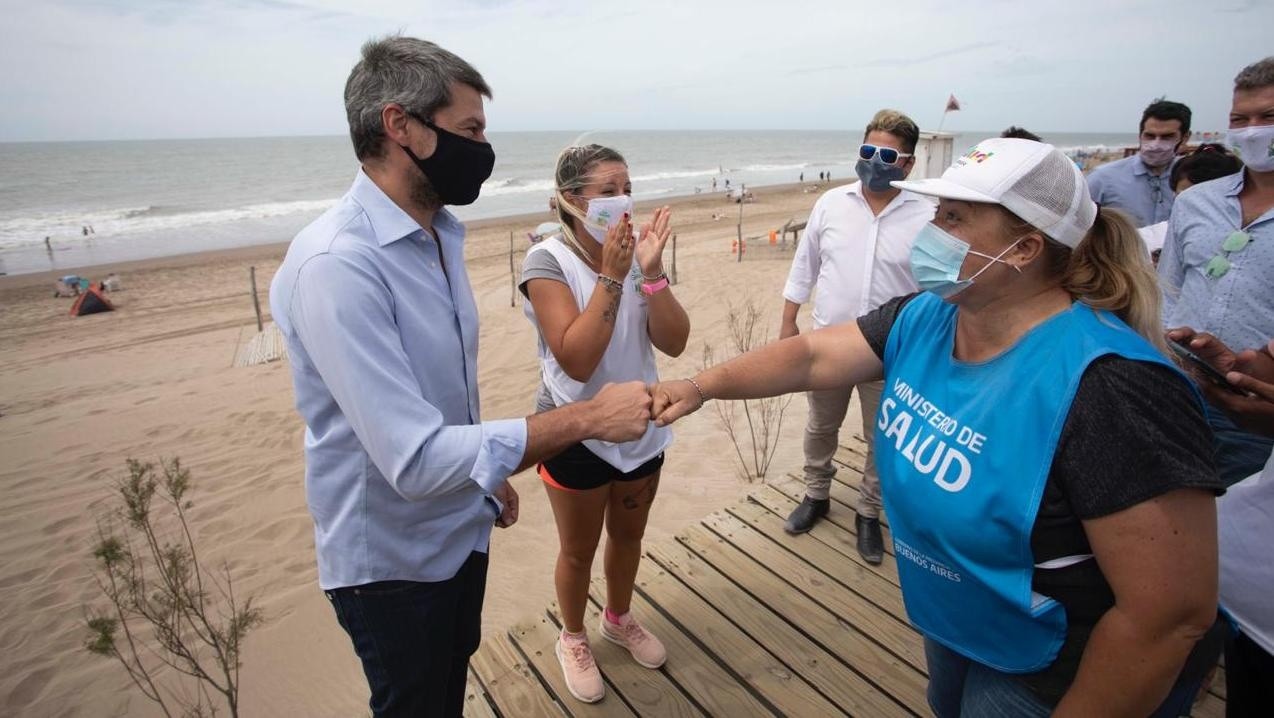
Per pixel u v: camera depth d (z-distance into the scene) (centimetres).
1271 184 253
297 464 607
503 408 722
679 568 328
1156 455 110
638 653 270
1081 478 115
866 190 326
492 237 2186
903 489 146
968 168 131
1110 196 430
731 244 1788
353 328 148
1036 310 133
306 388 164
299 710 335
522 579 411
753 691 257
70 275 1681
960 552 135
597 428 168
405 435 149
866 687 255
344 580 173
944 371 147
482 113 170
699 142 16088
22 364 1005
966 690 157
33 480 598
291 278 152
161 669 363
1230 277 260
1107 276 128
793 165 7938
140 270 1839
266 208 3634
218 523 510
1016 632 136
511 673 269
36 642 390
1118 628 116
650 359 250
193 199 4134
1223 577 171
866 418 329
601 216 207
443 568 181
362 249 154
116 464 626
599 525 242
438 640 186
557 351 215
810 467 358
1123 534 112
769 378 188
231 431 689
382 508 169
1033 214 121
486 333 1000
